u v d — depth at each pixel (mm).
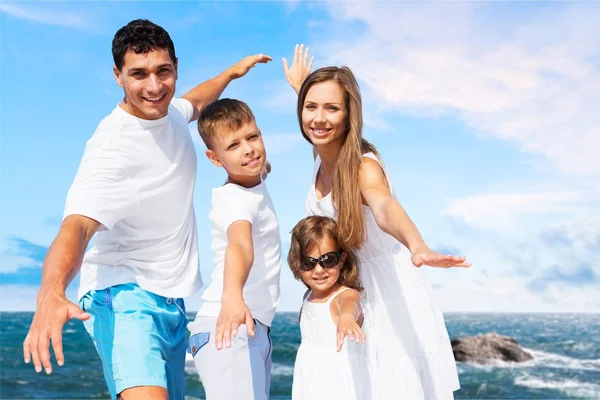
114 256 3355
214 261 3482
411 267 3576
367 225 3461
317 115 3395
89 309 3318
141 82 3184
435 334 3543
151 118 3285
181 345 3539
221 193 3406
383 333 3523
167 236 3408
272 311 3457
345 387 3629
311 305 3818
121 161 3223
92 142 3283
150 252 3375
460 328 25578
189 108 3836
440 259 2273
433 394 3471
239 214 3240
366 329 3623
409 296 3527
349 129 3416
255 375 3262
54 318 2447
